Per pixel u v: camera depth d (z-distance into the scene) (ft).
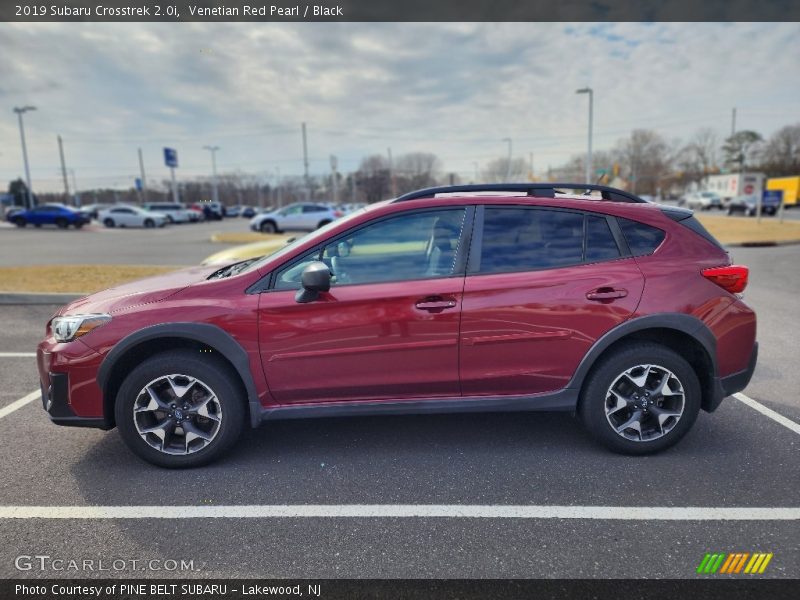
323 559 7.95
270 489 9.91
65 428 12.71
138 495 9.74
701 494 9.53
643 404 10.78
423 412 10.67
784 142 238.89
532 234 10.73
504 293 10.31
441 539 8.39
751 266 39.73
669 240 10.90
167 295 10.46
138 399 10.34
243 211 184.55
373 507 9.29
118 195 303.48
